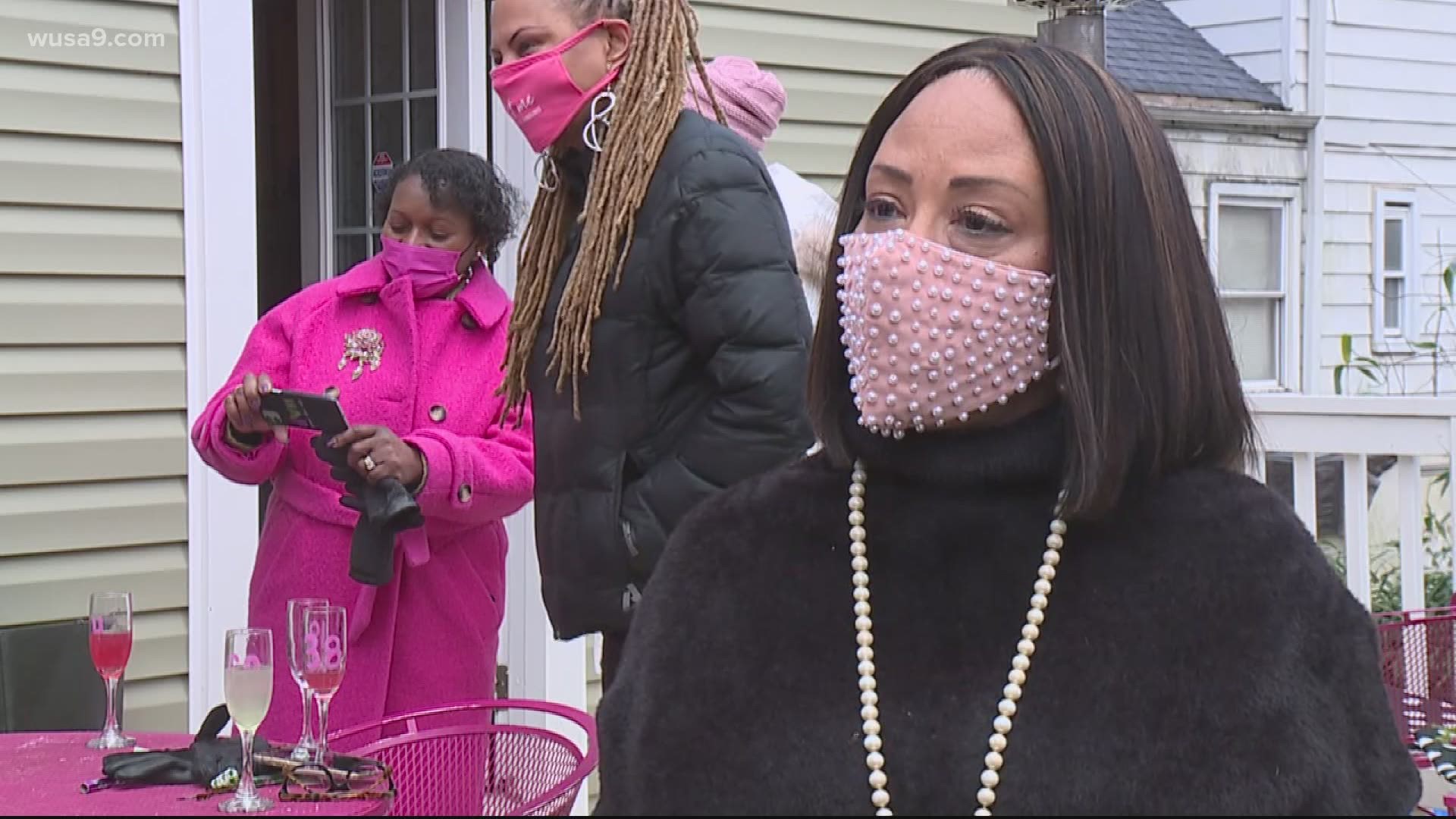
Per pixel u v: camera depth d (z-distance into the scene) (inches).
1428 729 106.1
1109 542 54.3
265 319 125.8
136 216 146.8
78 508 143.4
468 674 122.3
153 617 148.6
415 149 180.5
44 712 140.8
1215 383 55.6
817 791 54.0
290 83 230.7
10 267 139.2
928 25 198.8
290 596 120.7
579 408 96.1
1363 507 149.1
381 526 109.0
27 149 140.3
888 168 56.6
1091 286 53.7
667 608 58.7
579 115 101.0
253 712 87.8
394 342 122.6
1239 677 50.9
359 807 86.7
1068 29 168.9
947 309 54.4
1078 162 53.8
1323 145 376.2
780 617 57.0
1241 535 53.0
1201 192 358.9
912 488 58.3
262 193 230.7
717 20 181.0
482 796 105.3
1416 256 392.8
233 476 122.3
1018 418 57.0
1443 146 395.2
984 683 53.9
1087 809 51.0
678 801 55.3
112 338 145.0
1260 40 376.2
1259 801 49.7
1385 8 385.4
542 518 99.7
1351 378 382.6
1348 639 51.9
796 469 61.3
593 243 95.1
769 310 92.2
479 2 173.0
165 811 85.9
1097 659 52.6
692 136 95.7
